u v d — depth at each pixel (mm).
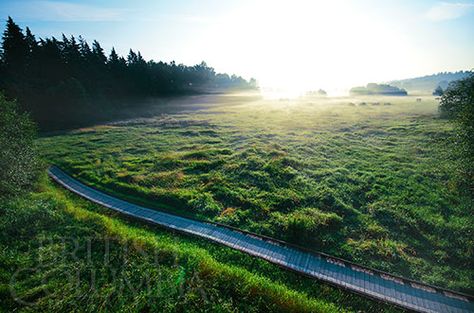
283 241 13977
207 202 18125
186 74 111438
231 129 43375
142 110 69500
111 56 78250
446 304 10133
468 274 11625
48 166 26953
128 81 76812
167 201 18875
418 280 11383
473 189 14570
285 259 12625
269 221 15891
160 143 35156
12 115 18797
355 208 17562
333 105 82062
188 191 19984
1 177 16750
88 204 18891
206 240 14227
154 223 15961
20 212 14375
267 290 10391
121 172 24391
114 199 19609
